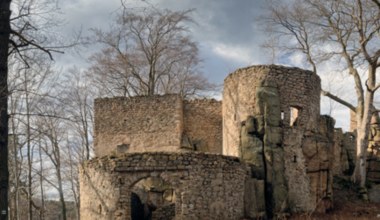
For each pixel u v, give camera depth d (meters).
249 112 24.53
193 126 30.25
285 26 31.17
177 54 37.75
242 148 23.80
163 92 40.41
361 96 29.30
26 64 10.93
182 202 20.56
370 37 27.56
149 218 23.03
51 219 45.88
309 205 23.88
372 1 26.91
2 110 9.45
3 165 9.40
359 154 28.14
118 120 30.22
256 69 24.84
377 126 31.80
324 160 24.75
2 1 9.41
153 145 29.38
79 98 36.88
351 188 27.50
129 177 20.94
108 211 20.97
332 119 26.97
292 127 24.36
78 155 36.47
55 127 31.14
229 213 21.45
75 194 36.28
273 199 22.75
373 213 24.20
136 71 37.03
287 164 23.73
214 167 21.34
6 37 9.48
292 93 24.81
